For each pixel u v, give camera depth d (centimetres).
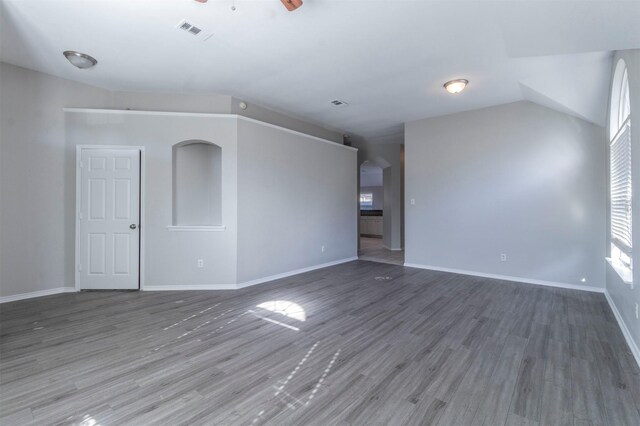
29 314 321
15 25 274
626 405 179
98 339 264
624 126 285
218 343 258
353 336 273
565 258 427
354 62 340
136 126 409
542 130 440
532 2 228
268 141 471
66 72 375
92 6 247
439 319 314
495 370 217
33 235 378
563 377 208
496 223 481
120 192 409
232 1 239
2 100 354
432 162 545
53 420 165
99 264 408
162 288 413
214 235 422
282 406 177
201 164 455
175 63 346
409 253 579
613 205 348
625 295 276
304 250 538
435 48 307
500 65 340
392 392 191
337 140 652
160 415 169
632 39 233
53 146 389
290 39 294
